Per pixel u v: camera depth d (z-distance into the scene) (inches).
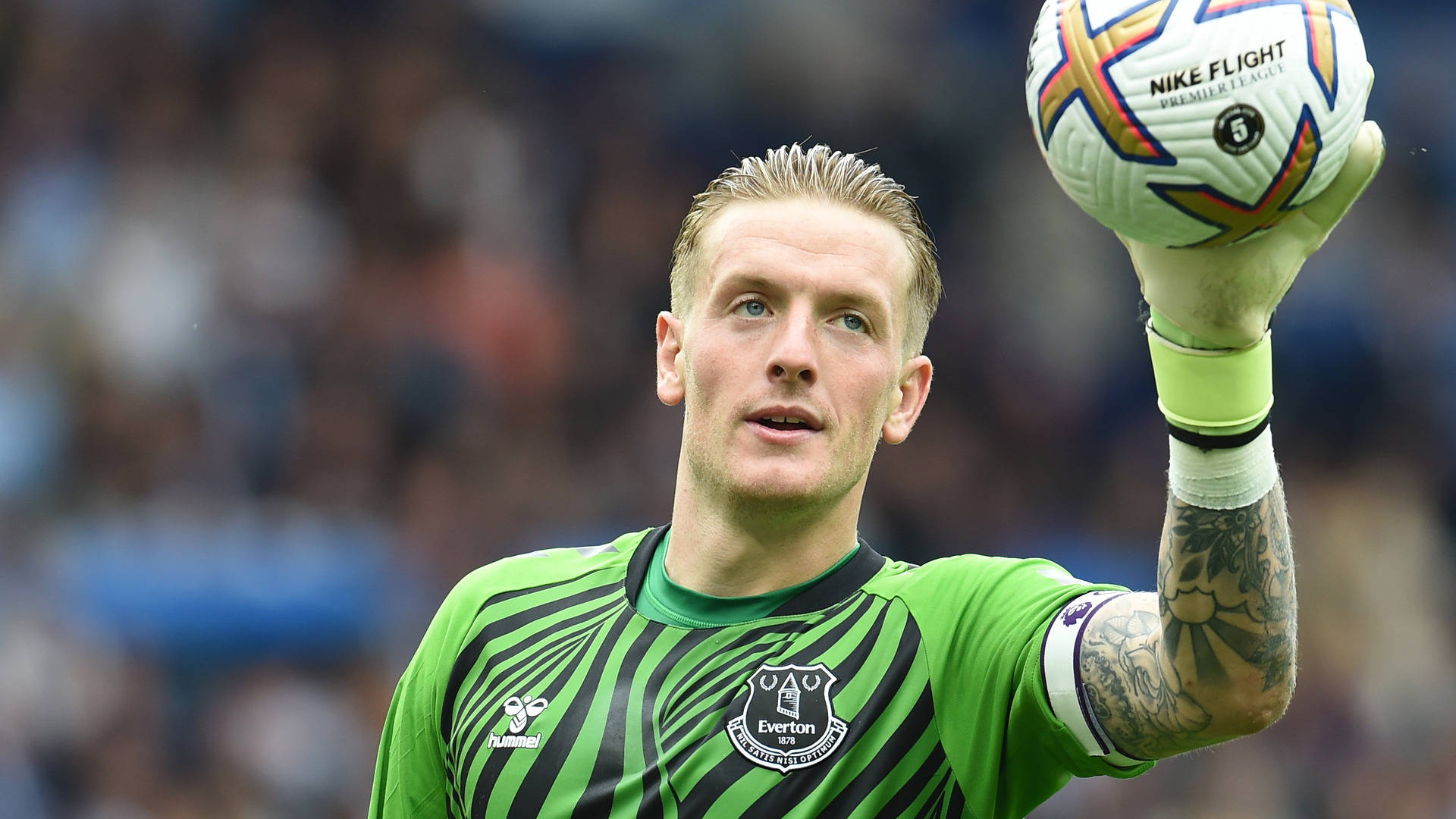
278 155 1815.9
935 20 2156.7
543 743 424.2
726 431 428.8
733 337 431.2
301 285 1727.4
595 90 2017.7
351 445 1624.0
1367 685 1806.1
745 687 417.4
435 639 461.7
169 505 1510.8
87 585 1416.1
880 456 1813.5
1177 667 365.4
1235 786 1560.0
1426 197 2213.3
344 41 1924.2
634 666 429.7
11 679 1310.3
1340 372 2018.9
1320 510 1925.4
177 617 1433.3
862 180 444.5
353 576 1512.1
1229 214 340.2
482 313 1777.8
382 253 1814.7
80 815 1301.7
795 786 403.9
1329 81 337.4
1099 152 345.7
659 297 1930.4
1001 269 2033.7
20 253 1659.7
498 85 1972.2
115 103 1788.9
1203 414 358.3
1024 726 404.8
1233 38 335.0
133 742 1348.4
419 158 1873.8
